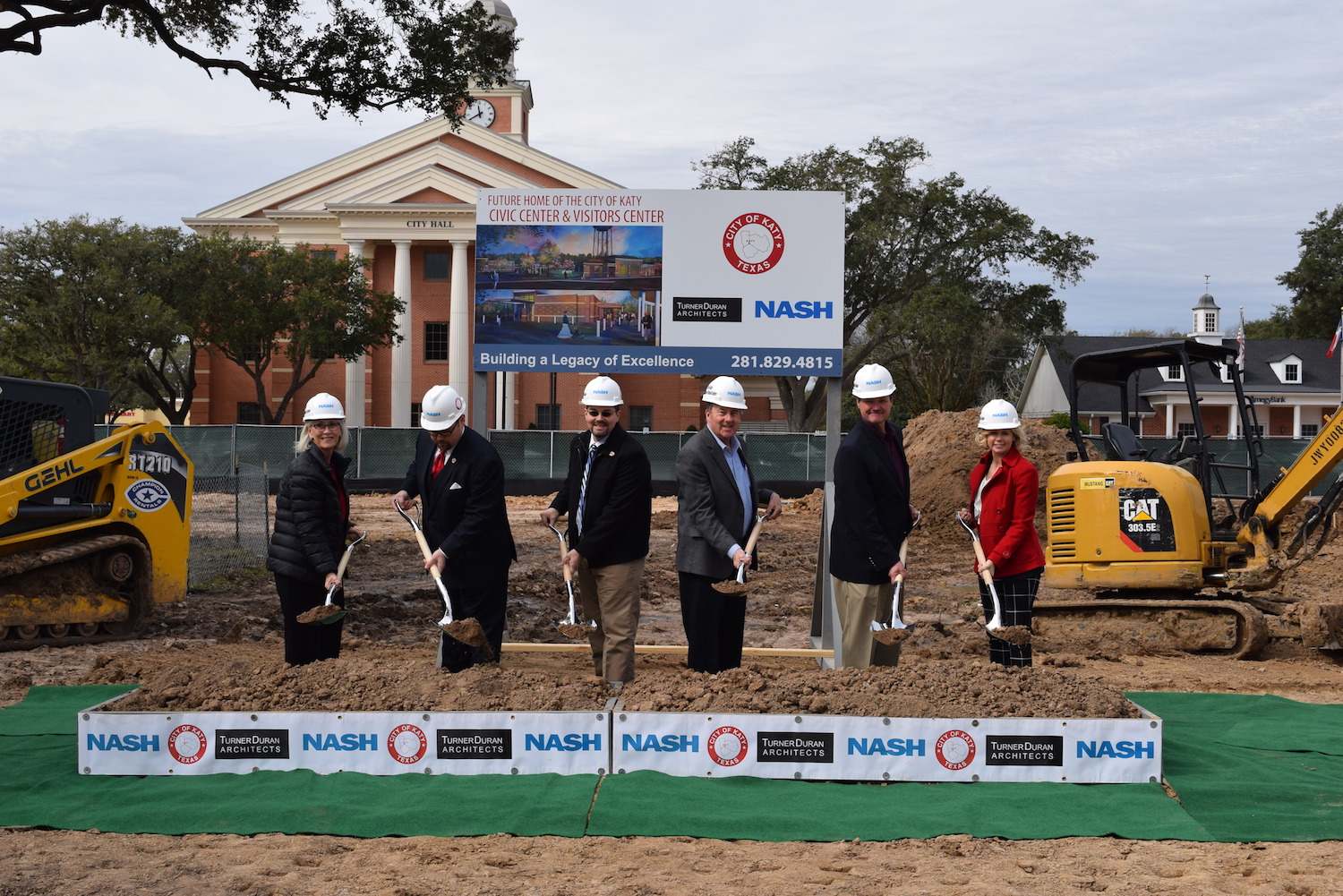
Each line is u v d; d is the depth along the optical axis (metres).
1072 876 4.49
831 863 4.60
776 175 47.03
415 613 12.15
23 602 9.77
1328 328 69.50
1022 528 6.72
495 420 47.91
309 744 5.69
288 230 50.00
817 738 5.63
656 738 5.68
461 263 48.06
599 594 7.02
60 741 6.46
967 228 47.59
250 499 18.80
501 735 5.69
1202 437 10.64
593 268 9.27
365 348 44.50
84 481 10.46
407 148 50.34
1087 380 11.27
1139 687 8.74
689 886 4.34
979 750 5.62
